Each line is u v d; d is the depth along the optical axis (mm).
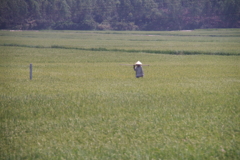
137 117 51094
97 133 43781
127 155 36219
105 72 113688
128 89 75250
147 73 109625
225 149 37781
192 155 36094
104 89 75562
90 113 53906
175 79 93938
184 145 39156
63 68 127500
